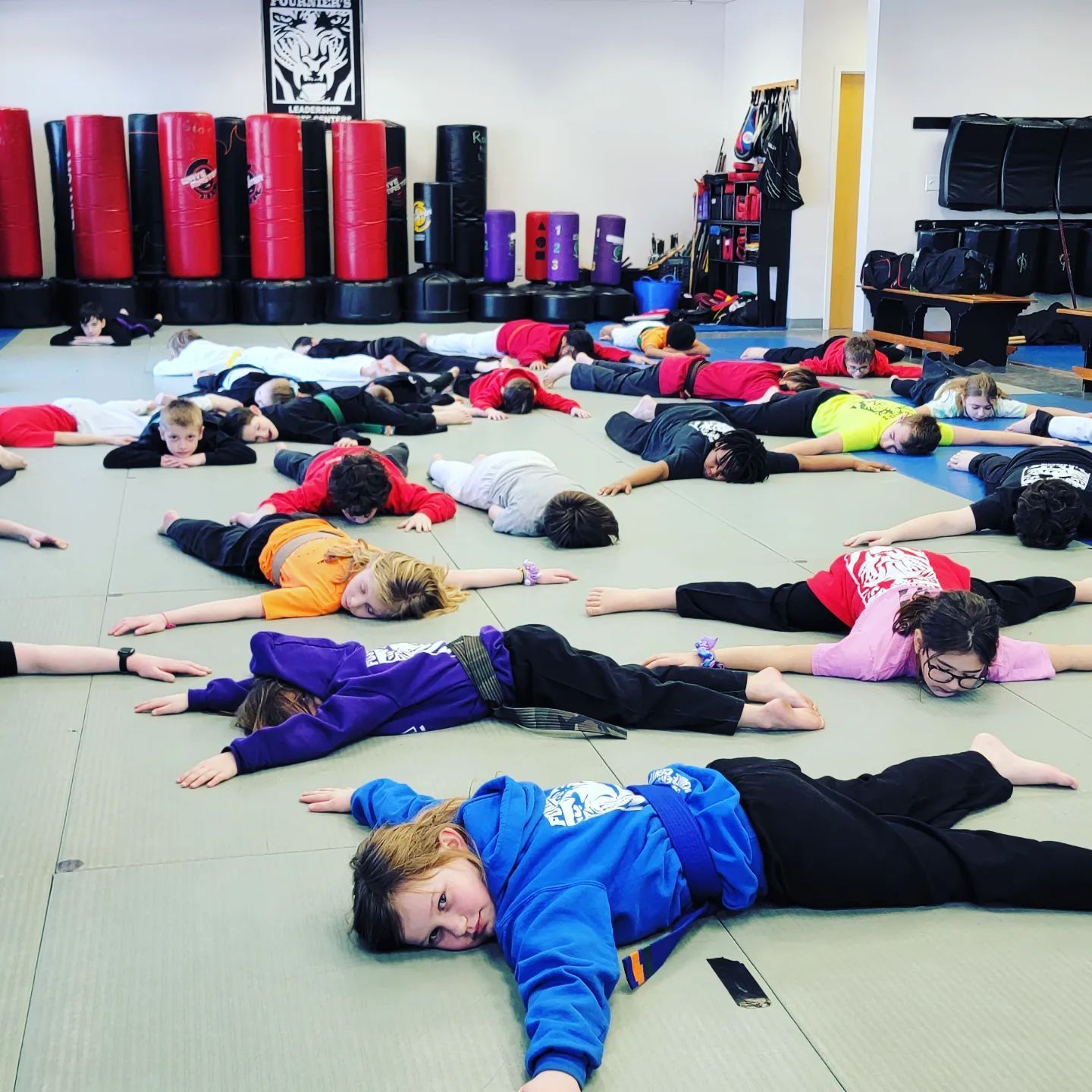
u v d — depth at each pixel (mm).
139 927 2055
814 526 4609
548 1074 1623
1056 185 10344
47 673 3123
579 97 12891
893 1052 1771
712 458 5328
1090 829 2406
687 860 2057
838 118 11570
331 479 4332
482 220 12297
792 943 2047
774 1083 1702
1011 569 4086
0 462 5273
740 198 12000
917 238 10578
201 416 5598
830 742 2789
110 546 4238
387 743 2762
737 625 3525
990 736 2697
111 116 10938
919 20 10156
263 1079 1701
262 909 2115
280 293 11289
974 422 6777
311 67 12156
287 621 3549
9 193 10812
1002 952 2029
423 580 3490
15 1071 1708
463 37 12469
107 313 10938
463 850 1982
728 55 13016
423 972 1950
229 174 11414
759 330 11703
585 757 2695
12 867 2230
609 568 4059
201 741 2760
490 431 6492
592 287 12250
